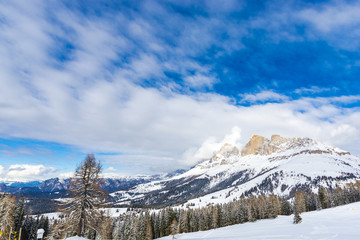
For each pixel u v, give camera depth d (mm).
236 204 124000
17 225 61469
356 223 38469
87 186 22016
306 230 34875
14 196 48375
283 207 121125
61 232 20672
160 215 110000
